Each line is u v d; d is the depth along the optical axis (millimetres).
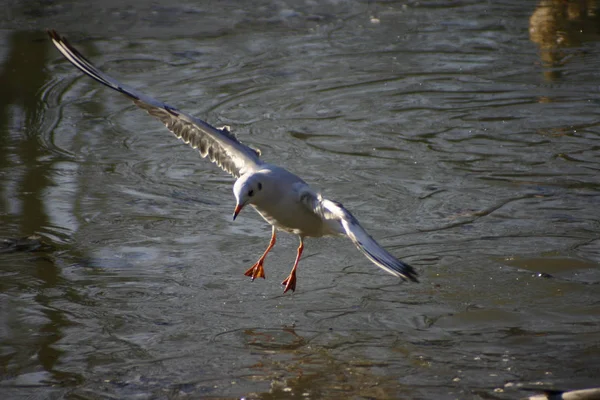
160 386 8531
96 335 9586
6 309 10117
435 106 17562
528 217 12594
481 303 10164
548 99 17844
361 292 10586
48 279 10891
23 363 8992
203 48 21516
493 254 11430
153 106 10148
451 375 8617
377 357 9031
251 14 24438
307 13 24531
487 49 21281
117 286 10750
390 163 14797
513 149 15344
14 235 12094
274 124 16672
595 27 22750
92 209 13039
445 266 11133
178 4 25375
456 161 14852
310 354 9141
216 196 13664
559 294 10297
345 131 16297
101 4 25188
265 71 19797
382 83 19000
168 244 11977
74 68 19906
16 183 13891
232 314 10094
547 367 8703
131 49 21375
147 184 14023
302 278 11031
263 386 8508
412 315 9953
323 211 8688
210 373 8781
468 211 12891
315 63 20391
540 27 22922
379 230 12281
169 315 10062
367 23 23594
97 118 16969
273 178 9422
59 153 15219
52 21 23547
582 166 14516
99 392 8422
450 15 24234
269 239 12219
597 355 8898
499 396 8180
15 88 18562
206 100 17922
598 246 11570
